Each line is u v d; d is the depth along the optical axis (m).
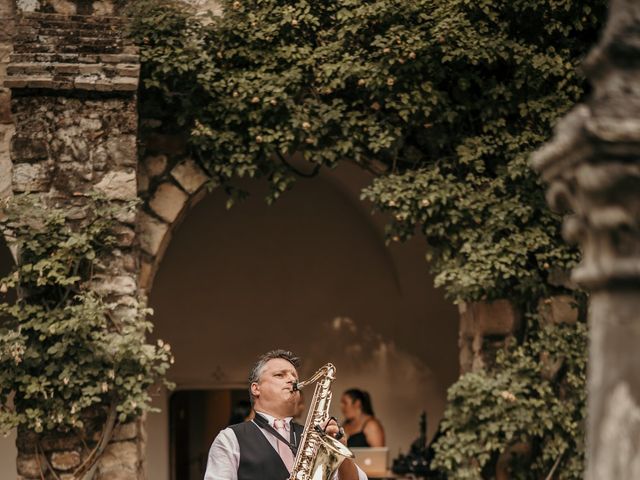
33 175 7.16
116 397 7.06
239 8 7.93
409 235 7.93
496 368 7.97
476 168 7.90
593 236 1.81
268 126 7.86
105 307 7.00
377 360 10.92
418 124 7.92
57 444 7.03
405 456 9.61
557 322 7.90
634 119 1.69
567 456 7.79
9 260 9.95
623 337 1.74
